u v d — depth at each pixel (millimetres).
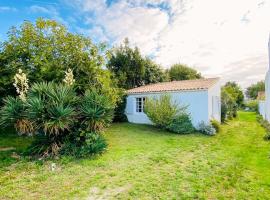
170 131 14266
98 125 8898
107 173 6547
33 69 12383
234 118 25438
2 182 5965
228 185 5648
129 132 13734
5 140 11148
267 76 17672
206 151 9273
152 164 7418
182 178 6148
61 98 8492
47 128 7961
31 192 5363
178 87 16344
